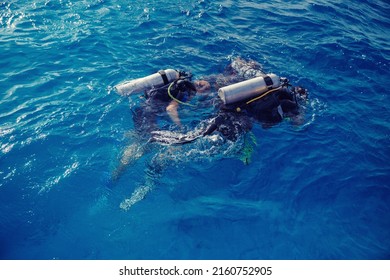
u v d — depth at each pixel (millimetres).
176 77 6625
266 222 4824
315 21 10070
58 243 4441
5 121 5777
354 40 9281
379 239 4730
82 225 4629
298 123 6363
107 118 6055
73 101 6336
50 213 4699
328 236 4727
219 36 8867
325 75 7895
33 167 5164
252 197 5113
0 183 4898
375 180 5477
